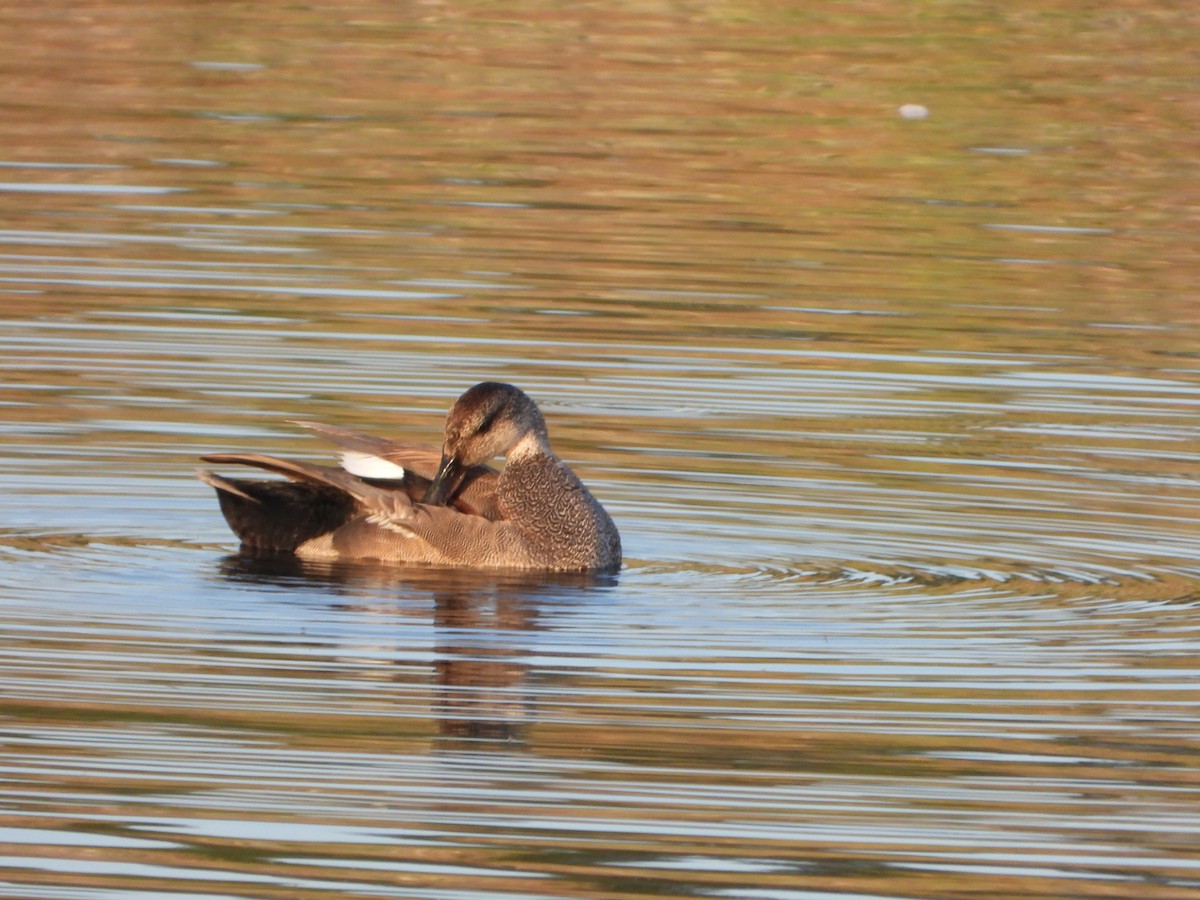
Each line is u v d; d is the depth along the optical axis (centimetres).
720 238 2261
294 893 834
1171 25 3391
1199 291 2116
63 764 952
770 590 1266
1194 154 2706
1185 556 1352
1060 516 1432
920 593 1266
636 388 1725
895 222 2361
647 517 1415
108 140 2572
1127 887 851
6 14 3256
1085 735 1020
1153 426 1664
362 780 944
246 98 2825
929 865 868
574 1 3494
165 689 1052
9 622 1152
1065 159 2667
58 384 1667
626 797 930
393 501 1311
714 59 3144
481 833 890
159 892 833
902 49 3209
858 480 1506
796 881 851
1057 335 1936
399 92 2892
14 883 838
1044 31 3341
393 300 1959
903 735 1014
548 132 2712
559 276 2075
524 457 1341
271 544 1327
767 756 982
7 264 2033
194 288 1973
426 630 1168
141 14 3309
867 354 1850
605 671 1102
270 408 1633
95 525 1360
